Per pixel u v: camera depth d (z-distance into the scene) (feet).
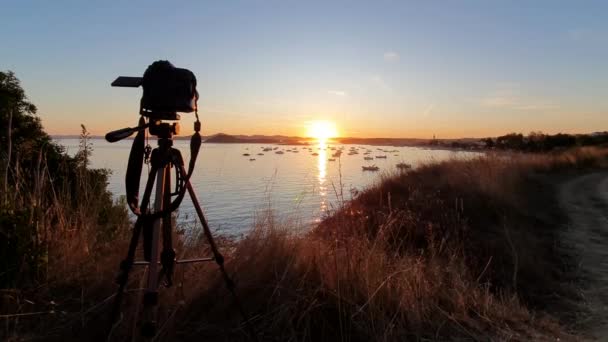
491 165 65.98
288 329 11.95
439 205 35.99
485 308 15.94
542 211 47.44
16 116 24.20
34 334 10.55
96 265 13.79
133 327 10.28
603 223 43.01
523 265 26.73
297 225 16.53
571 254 31.60
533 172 84.33
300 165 208.13
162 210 9.56
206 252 15.01
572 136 168.76
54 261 13.37
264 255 13.85
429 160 69.05
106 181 23.90
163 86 9.32
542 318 17.22
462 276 19.61
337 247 16.14
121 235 16.79
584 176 86.58
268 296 12.81
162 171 9.80
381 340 12.22
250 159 283.38
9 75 25.50
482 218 38.40
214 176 82.12
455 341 13.21
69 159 23.82
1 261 11.99
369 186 51.24
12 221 12.64
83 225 15.37
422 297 14.96
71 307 11.84
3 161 17.62
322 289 13.12
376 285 14.06
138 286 12.46
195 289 12.53
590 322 17.94
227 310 12.23
